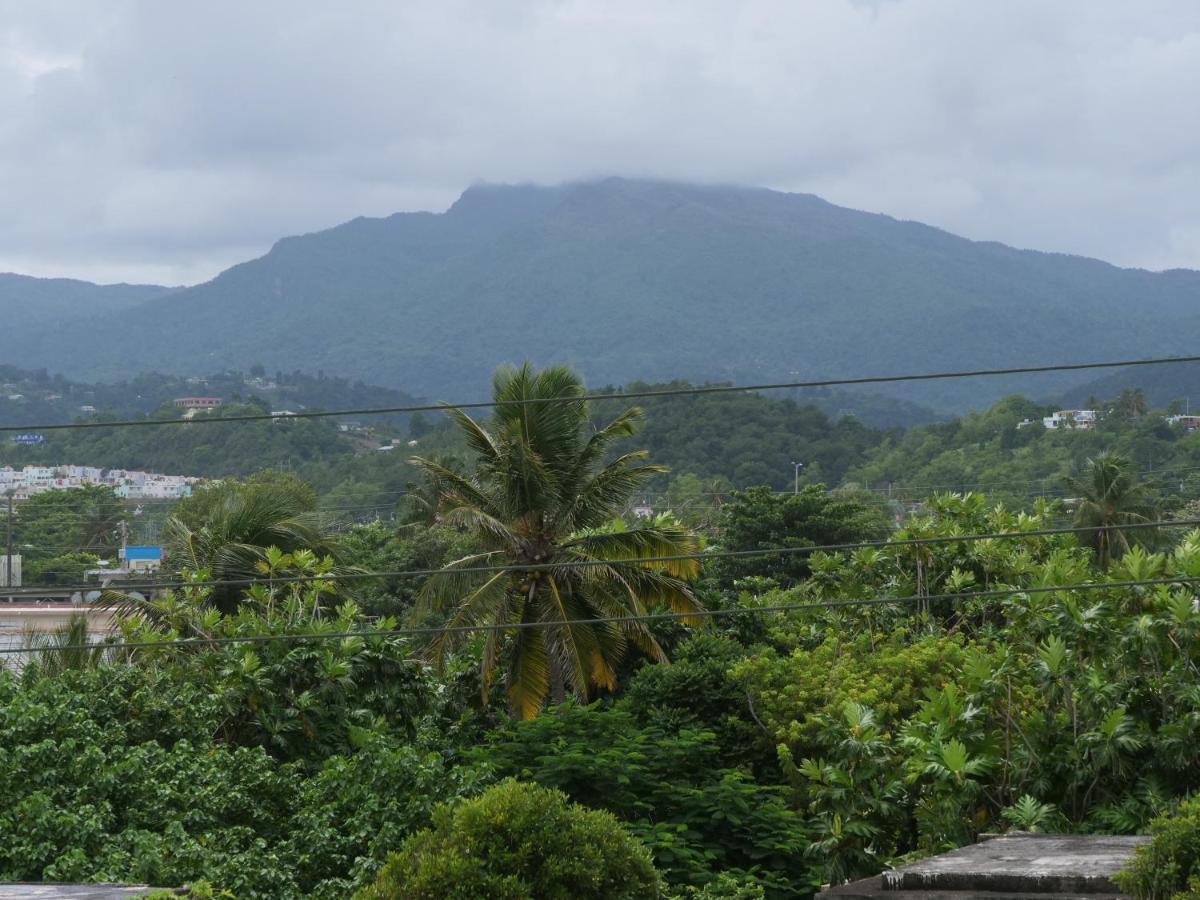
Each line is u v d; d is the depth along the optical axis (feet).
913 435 385.91
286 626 81.56
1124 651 56.65
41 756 58.59
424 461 104.32
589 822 37.17
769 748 81.35
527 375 101.09
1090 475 216.13
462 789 61.36
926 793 51.88
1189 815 28.04
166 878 52.19
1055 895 28.53
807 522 177.99
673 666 87.30
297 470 438.81
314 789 62.34
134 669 70.49
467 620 94.79
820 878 60.08
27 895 34.55
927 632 88.84
